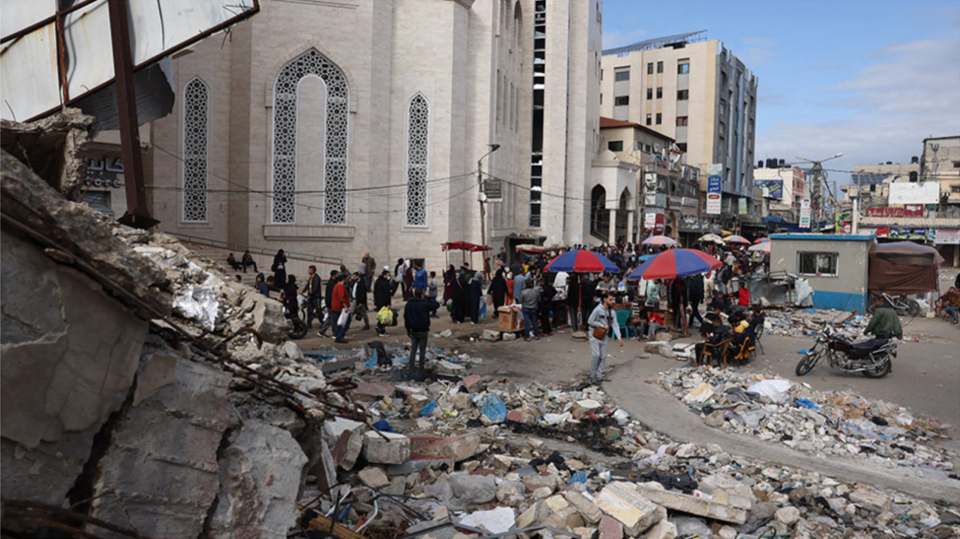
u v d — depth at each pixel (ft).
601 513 20.17
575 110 165.07
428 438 26.61
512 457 27.27
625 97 262.47
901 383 42.80
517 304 65.10
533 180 161.38
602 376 42.63
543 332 60.49
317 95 100.83
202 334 17.70
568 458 28.14
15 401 9.34
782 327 65.57
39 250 9.54
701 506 21.47
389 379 39.50
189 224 97.66
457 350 51.70
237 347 18.17
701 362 46.39
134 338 10.93
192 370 12.16
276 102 99.25
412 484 22.40
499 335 57.11
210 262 25.77
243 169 98.32
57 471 10.11
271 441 13.57
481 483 21.81
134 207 26.40
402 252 112.16
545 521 19.72
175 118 96.02
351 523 18.42
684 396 38.29
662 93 255.91
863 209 214.07
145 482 11.19
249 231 98.32
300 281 95.50
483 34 124.57
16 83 28.09
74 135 14.65
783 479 26.35
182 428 11.77
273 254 99.09
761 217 297.12
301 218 100.78
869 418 35.12
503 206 144.25
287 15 98.37
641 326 59.21
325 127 101.40
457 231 118.62
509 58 146.30
